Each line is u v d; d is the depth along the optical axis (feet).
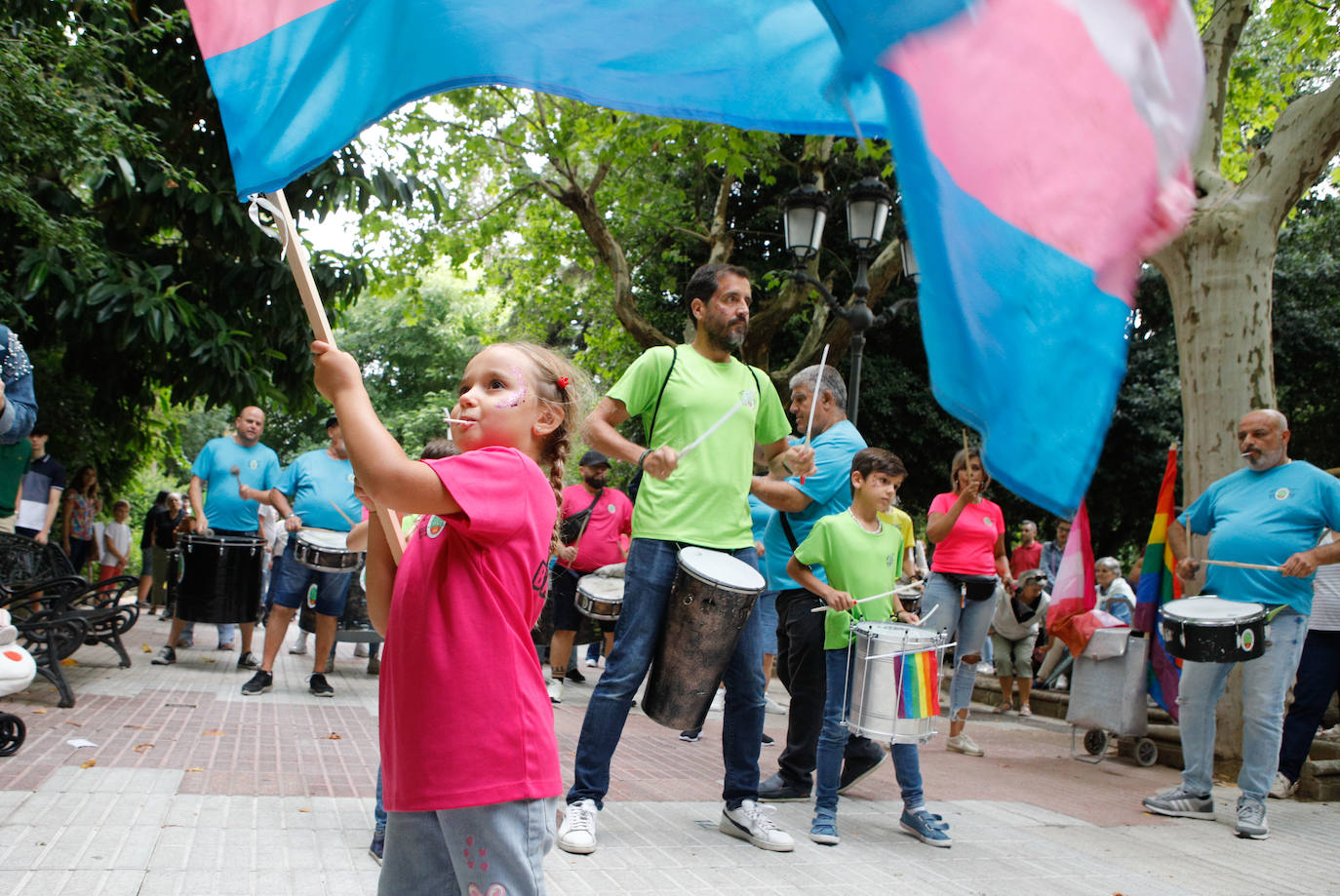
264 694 24.82
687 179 62.28
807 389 17.94
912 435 61.11
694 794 17.48
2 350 18.83
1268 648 17.92
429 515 6.35
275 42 7.03
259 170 6.73
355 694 26.30
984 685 39.40
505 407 6.89
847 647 15.19
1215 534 19.15
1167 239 5.32
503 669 6.28
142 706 21.62
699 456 14.40
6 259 30.07
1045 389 5.15
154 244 34.88
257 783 15.31
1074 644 25.26
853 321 33.19
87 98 23.94
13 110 22.09
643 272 65.57
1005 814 17.98
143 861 11.31
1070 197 5.21
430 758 6.13
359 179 34.37
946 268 4.95
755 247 63.62
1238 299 24.09
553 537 6.95
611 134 52.16
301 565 24.95
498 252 71.82
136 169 30.22
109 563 50.39
